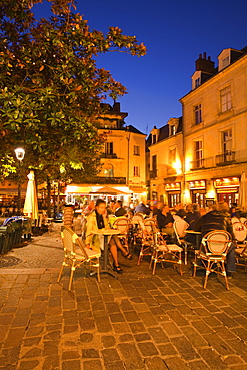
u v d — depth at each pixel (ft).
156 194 95.20
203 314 11.71
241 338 9.78
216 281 16.47
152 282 16.10
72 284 15.42
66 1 19.29
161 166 92.32
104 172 107.04
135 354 8.72
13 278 16.19
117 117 109.60
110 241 18.40
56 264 19.83
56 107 18.88
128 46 20.11
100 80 23.41
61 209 78.95
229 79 60.54
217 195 64.59
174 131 85.76
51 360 8.36
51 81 19.81
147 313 11.73
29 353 8.70
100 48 19.97
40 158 32.24
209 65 75.25
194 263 17.51
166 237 25.21
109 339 9.57
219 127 64.03
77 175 63.52
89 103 25.00
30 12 20.17
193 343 9.40
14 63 20.79
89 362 8.29
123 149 108.99
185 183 77.36
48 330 10.15
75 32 19.58
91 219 18.16
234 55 62.44
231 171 59.93
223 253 15.51
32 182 32.30
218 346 9.23
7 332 9.96
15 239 27.09
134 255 24.23
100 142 30.37
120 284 15.61
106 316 11.39
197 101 72.43
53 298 13.28
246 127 56.03
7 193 69.77
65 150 27.48
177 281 16.35
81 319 11.08
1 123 19.13
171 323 10.84
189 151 76.18
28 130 19.99
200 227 17.72
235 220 22.66
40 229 37.91
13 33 20.72
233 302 13.10
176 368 8.09
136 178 111.14
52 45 20.67
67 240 15.15
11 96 16.66
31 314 11.48
